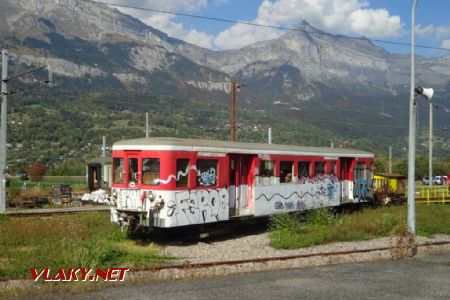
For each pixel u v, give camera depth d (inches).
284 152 845.8
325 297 384.5
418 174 3299.7
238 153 748.0
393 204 1241.4
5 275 438.6
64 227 712.4
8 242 615.5
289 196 853.8
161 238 693.3
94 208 1200.8
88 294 377.1
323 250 621.0
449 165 3329.2
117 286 404.2
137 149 664.4
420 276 467.5
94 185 1659.7
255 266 503.5
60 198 1393.9
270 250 618.5
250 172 783.1
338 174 996.6
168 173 640.4
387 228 783.7
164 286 405.4
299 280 438.9
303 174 896.3
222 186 714.8
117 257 522.9
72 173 3004.4
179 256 566.6
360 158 1076.5
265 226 868.0
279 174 834.8
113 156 693.9
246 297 378.0
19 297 367.6
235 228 840.3
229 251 609.6
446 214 976.9
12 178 2783.0
